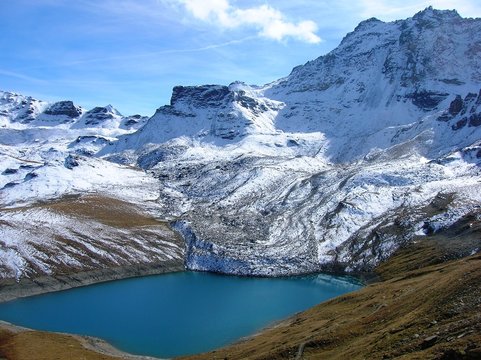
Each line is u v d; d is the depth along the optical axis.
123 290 149.88
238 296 141.50
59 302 136.38
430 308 59.34
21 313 125.94
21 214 193.25
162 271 174.88
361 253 178.25
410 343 50.88
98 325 115.25
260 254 180.75
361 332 68.00
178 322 116.81
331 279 163.62
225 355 85.06
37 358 87.38
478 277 60.38
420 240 171.00
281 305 130.62
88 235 184.12
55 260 162.25
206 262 179.50
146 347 100.44
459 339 45.16
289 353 69.31
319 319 95.50
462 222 169.50
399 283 104.88
